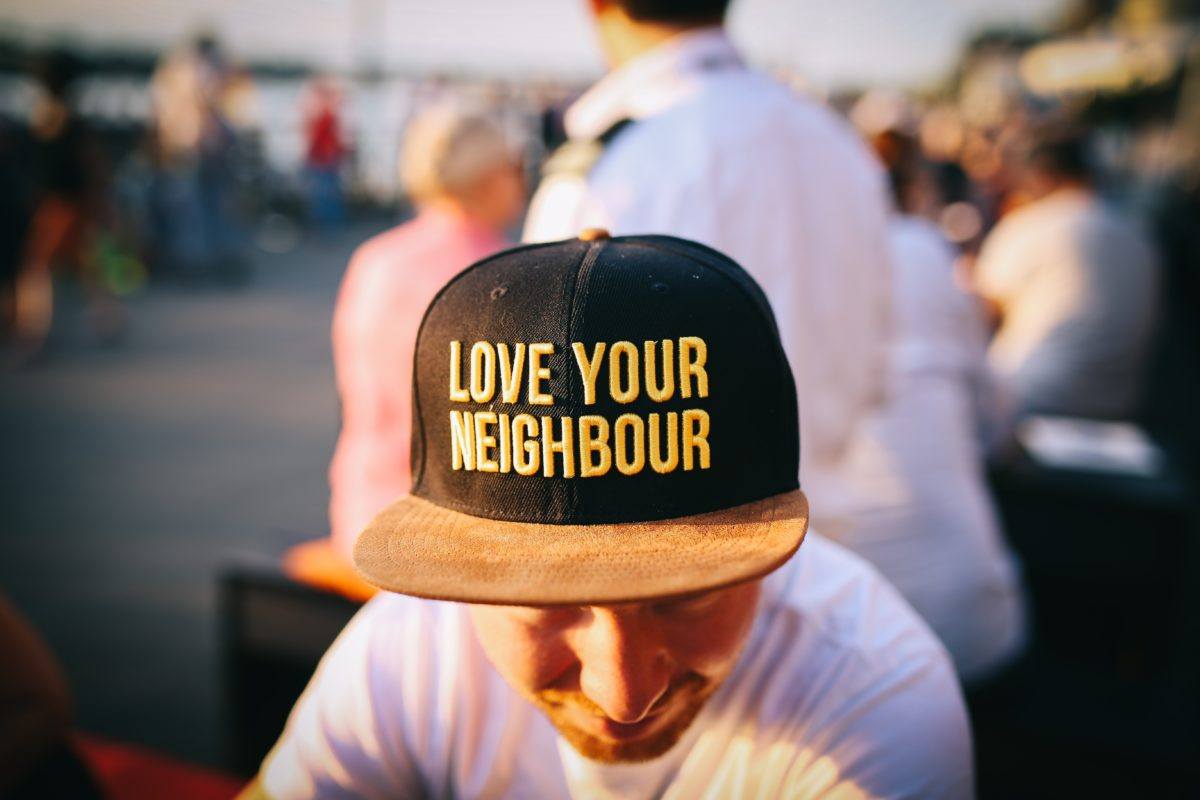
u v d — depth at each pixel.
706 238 1.27
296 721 0.99
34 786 1.14
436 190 2.35
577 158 1.37
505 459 0.69
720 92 1.34
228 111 9.81
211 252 9.40
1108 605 2.67
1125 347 3.31
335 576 2.10
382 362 2.21
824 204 1.39
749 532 0.67
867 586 0.95
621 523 0.67
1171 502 2.54
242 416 5.36
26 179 6.52
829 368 1.42
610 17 1.43
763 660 0.87
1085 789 2.03
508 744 0.91
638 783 0.88
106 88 11.71
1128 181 13.42
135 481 4.39
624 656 0.68
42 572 3.48
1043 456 2.85
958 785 0.87
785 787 0.85
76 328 7.41
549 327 0.67
